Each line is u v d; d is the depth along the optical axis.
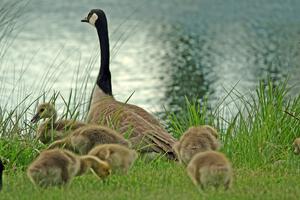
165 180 11.64
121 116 14.55
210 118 16.44
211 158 10.75
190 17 59.94
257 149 14.33
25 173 12.48
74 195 10.41
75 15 59.31
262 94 16.45
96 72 34.62
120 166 11.64
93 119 15.03
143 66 38.41
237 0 69.62
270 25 53.34
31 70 33.84
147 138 13.95
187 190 10.85
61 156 10.87
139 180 11.58
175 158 13.67
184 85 32.25
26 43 43.78
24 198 10.31
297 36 47.47
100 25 17.80
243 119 15.76
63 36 48.00
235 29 52.34
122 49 44.22
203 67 37.38
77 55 40.34
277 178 11.98
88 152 12.55
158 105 28.06
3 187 11.13
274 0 68.69
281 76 32.06
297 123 15.71
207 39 48.25
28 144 13.92
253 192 10.70
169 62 39.56
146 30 53.09
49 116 15.09
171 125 17.23
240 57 40.12
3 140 13.96
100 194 10.54
